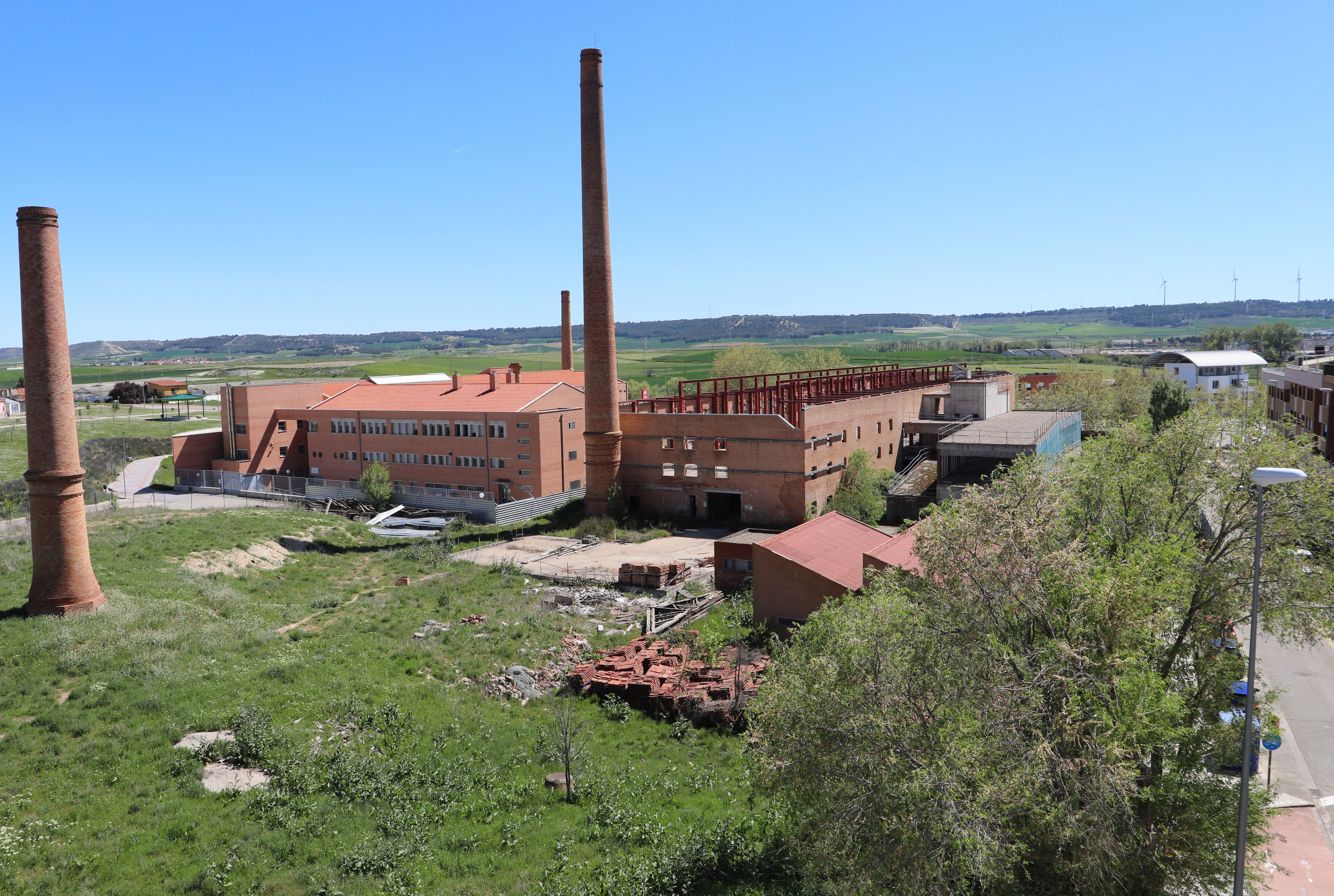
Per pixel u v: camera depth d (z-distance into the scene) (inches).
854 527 1784.0
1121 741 695.1
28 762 925.8
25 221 1300.4
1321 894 843.4
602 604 1768.0
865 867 681.6
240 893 743.7
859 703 717.3
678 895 792.3
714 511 2657.5
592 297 2516.0
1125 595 771.4
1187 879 782.5
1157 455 1029.8
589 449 2603.3
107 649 1234.0
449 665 1338.6
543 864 831.7
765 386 3090.6
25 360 1326.3
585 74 2377.0
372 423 3184.1
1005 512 797.9
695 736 1148.5
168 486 3297.2
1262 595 907.4
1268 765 1051.3
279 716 1072.8
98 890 735.7
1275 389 3919.8
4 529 2086.6
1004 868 670.5
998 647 745.0
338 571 2030.0
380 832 865.5
